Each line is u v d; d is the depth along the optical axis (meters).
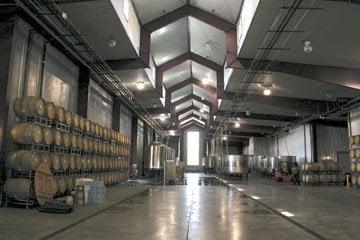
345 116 25.98
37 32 13.57
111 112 25.45
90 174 16.59
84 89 18.28
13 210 10.23
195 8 18.17
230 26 17.59
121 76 20.22
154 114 32.72
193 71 30.05
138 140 35.16
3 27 11.66
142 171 37.34
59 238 6.99
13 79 11.79
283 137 41.97
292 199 15.23
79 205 11.82
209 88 31.98
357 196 17.75
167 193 17.86
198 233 7.62
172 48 23.09
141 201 13.99
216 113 32.50
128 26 15.19
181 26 20.27
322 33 13.63
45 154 11.74
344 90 20.98
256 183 28.52
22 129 11.02
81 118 15.12
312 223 9.03
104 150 18.44
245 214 10.67
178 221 9.16
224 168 36.66
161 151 33.19
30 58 13.06
